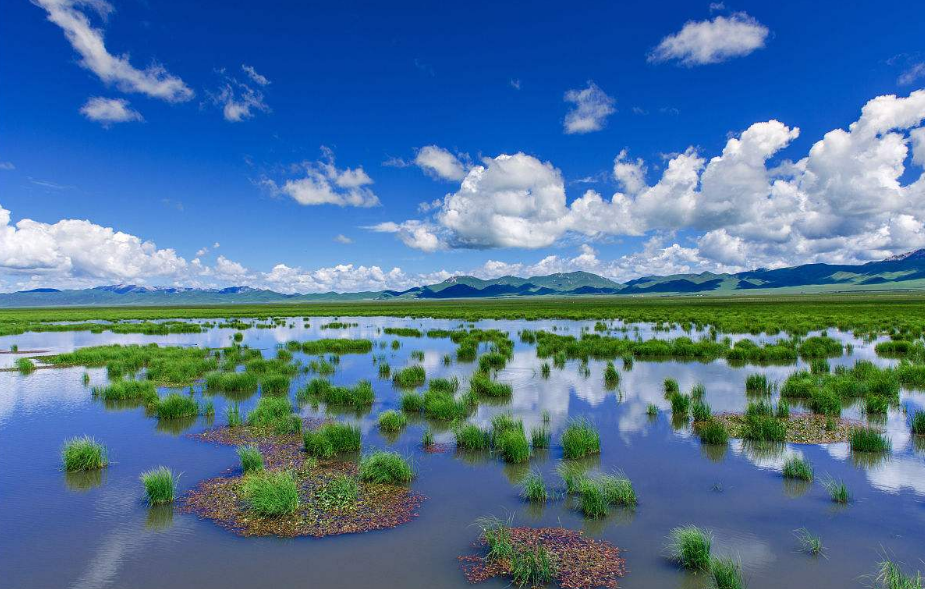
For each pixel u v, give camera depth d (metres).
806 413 17.34
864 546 8.95
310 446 13.95
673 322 60.53
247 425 16.61
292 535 9.45
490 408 18.56
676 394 18.06
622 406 18.70
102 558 8.71
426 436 14.62
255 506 10.32
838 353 31.12
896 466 12.58
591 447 13.73
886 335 41.81
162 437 15.42
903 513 10.14
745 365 27.48
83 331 59.53
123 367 26.97
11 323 73.00
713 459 13.21
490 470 12.63
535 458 13.44
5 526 9.88
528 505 10.66
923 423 14.87
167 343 44.22
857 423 16.08
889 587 7.59
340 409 18.75
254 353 33.06
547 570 8.02
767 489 11.34
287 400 18.20
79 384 23.92
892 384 18.97
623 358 29.19
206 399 20.31
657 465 12.82
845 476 12.00
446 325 62.56
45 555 8.82
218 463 13.23
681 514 10.19
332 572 8.25
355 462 13.22
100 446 13.39
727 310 89.56
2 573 8.29
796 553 8.75
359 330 56.28
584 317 72.19
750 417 16.09
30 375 26.48
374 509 10.48
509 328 55.97
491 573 8.21
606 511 10.16
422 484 11.77
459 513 10.30
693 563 8.30
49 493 11.38
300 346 37.75
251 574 8.21
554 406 18.78
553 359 29.05
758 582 7.91
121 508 10.62
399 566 8.41
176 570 8.34
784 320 57.25
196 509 10.54
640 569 8.30
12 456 13.82
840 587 7.76
